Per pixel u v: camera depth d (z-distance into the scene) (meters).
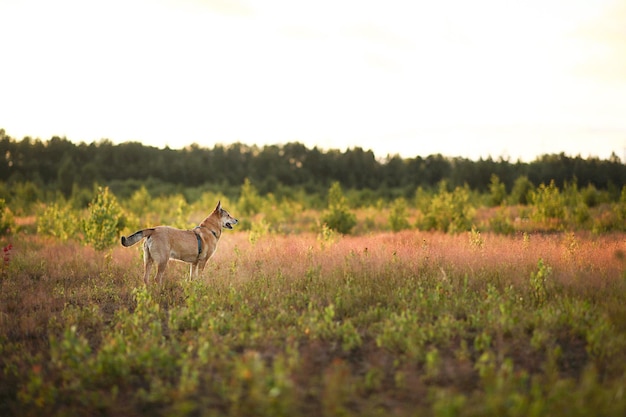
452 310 7.28
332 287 8.67
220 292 8.58
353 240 16.44
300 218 38.25
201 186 100.38
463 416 4.03
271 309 7.52
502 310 6.51
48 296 8.85
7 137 114.19
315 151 124.69
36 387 4.91
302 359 5.34
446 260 10.22
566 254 10.47
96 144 122.62
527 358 5.59
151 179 101.81
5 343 6.62
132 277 10.38
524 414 4.02
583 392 4.31
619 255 10.37
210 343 5.98
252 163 124.00
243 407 4.31
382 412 4.24
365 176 119.88
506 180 82.94
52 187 84.81
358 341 6.07
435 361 5.12
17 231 22.27
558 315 6.61
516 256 10.38
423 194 44.44
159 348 5.62
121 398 4.88
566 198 32.84
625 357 5.39
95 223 15.40
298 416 4.19
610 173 84.06
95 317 7.40
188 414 4.44
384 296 8.08
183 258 9.91
